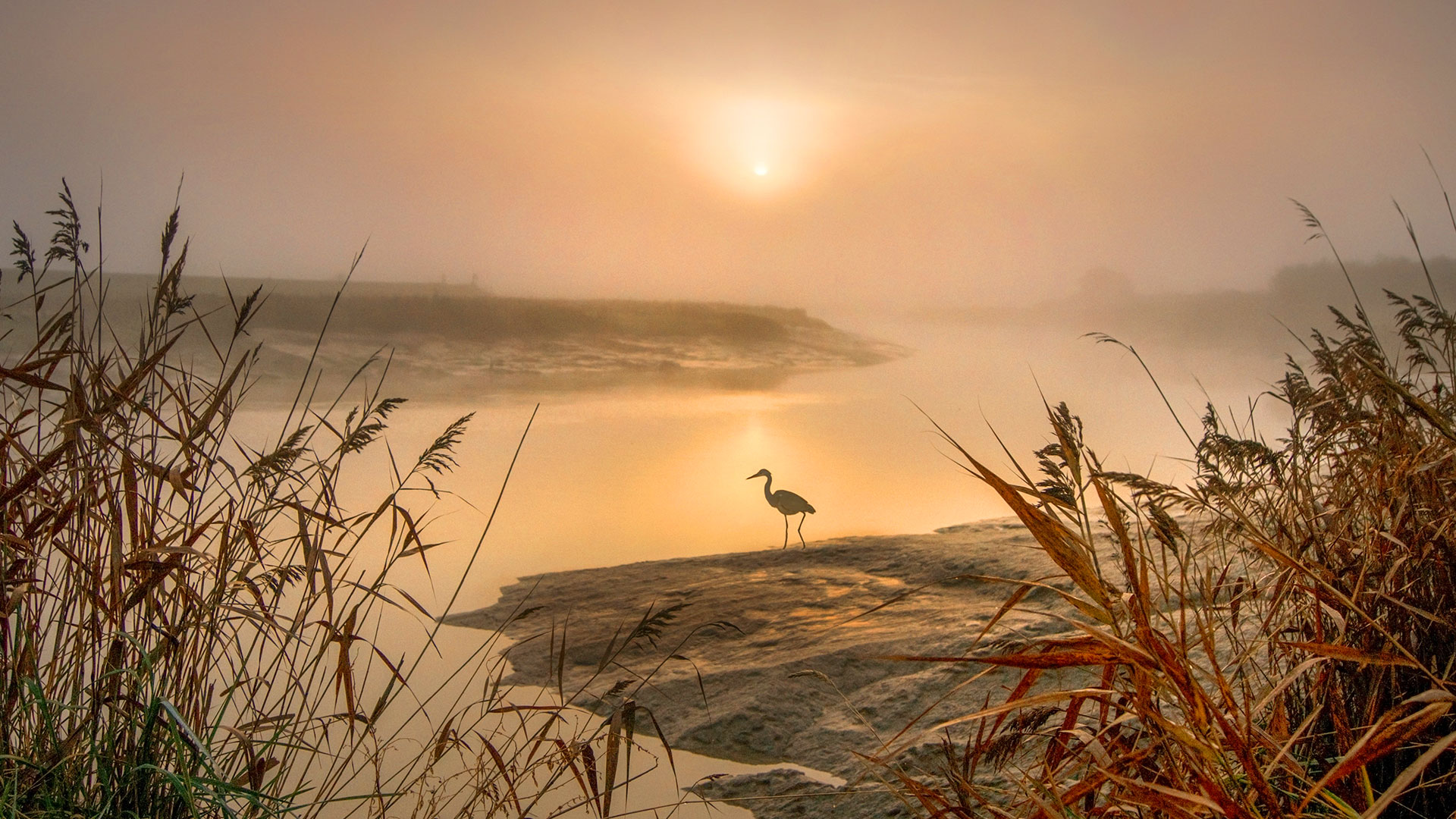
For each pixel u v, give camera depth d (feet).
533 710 8.83
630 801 11.23
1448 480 7.16
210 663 8.21
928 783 10.04
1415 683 6.63
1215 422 9.14
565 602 19.38
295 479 8.98
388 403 8.64
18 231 7.51
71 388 7.36
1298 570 6.06
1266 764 5.95
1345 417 8.46
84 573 7.70
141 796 7.21
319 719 8.57
